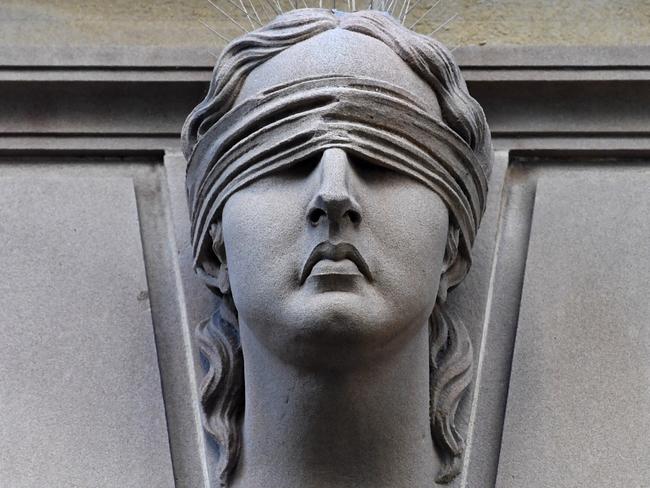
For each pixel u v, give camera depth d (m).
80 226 5.68
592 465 5.15
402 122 4.92
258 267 4.80
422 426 5.03
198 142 5.11
